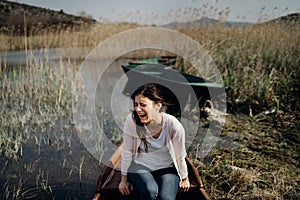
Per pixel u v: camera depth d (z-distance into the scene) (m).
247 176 3.66
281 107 6.33
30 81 7.38
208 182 3.62
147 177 2.60
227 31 9.13
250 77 6.85
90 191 3.56
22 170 4.04
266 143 4.83
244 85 6.82
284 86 6.82
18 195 3.46
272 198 3.32
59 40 12.57
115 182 2.96
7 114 6.11
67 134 5.28
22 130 5.42
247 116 6.07
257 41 8.60
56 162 4.27
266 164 4.12
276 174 3.82
